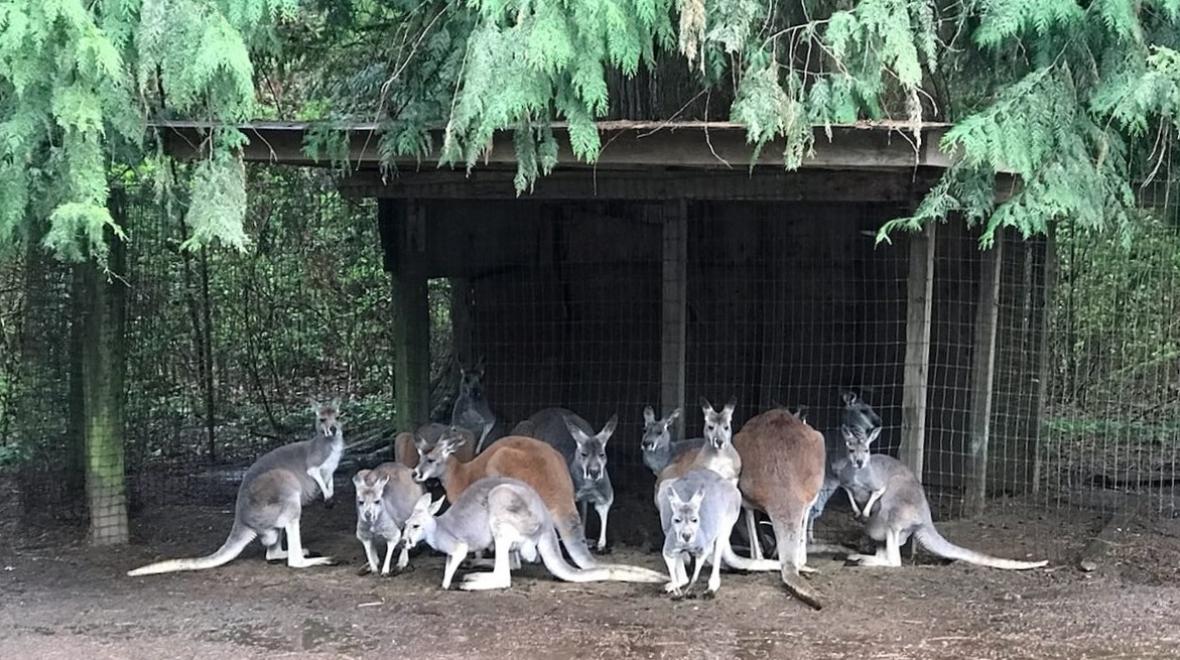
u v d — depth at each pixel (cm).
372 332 1321
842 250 1004
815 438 775
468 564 771
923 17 616
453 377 1136
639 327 1046
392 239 993
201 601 688
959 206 676
